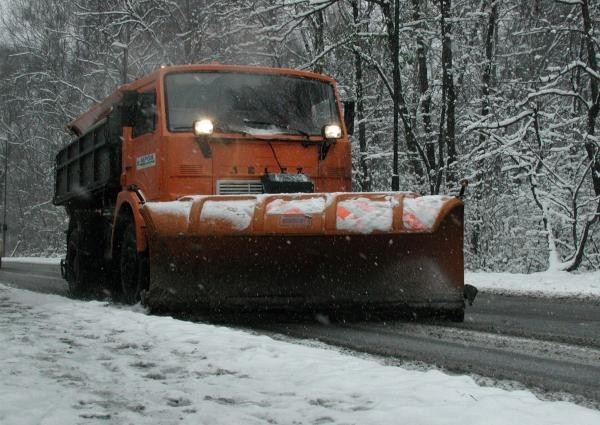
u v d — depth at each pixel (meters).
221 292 7.93
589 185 19.91
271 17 23.66
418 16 22.20
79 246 12.24
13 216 54.22
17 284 16.22
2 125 43.12
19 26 38.34
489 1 22.88
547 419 3.55
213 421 3.62
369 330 7.60
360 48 20.47
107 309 8.68
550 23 20.67
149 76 9.70
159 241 7.80
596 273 14.71
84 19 32.00
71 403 3.94
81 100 34.97
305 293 7.93
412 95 24.38
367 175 23.39
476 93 24.75
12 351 5.65
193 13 27.52
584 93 22.55
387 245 7.67
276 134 9.25
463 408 3.74
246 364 5.14
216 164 8.97
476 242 20.97
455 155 21.14
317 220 7.64
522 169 20.14
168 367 5.08
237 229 7.68
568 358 5.91
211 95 9.27
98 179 11.28
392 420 3.59
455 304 7.89
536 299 11.73
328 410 3.84
